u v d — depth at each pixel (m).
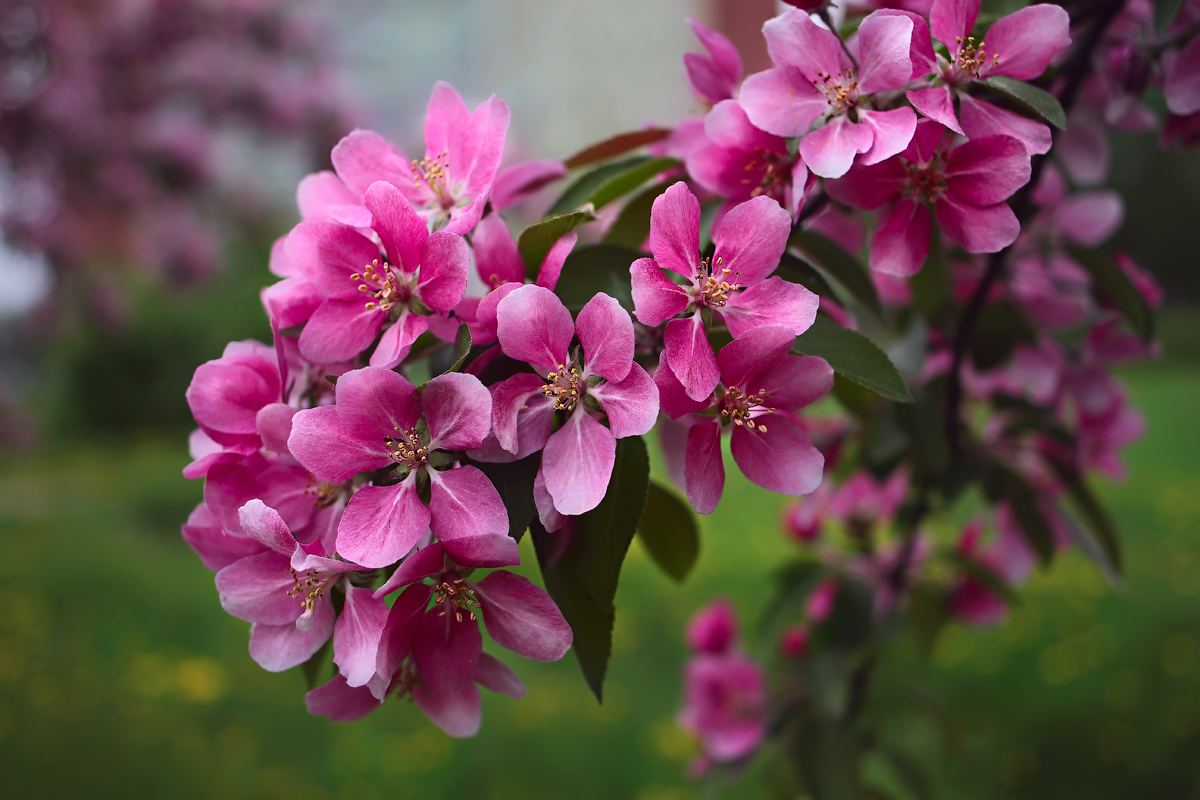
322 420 0.32
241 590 0.33
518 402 0.32
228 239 2.72
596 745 1.07
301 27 2.31
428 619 0.32
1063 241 0.48
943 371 0.50
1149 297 0.49
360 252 0.34
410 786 1.01
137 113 2.11
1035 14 0.35
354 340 0.33
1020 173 0.34
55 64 1.98
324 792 1.01
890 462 0.49
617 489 0.33
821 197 0.37
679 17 3.36
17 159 1.96
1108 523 0.49
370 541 0.31
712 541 1.59
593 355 0.32
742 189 0.36
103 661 1.32
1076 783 1.01
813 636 0.53
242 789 1.01
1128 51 0.41
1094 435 0.52
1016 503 0.49
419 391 0.32
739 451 0.33
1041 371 0.49
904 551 0.53
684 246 0.33
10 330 3.12
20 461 2.95
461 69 3.53
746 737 0.57
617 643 1.30
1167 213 4.57
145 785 1.01
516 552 0.31
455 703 0.33
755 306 0.33
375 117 2.64
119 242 2.29
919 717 0.96
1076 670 1.13
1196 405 2.41
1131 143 4.27
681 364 0.32
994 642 1.19
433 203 0.35
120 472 2.71
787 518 0.63
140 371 3.34
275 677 1.26
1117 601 1.25
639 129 0.40
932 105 0.34
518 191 0.38
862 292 0.40
